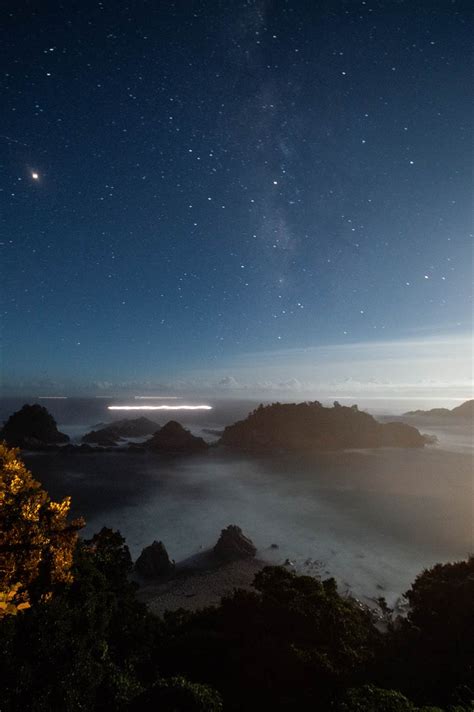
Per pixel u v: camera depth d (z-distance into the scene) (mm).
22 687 7934
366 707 8617
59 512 10672
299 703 11000
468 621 16094
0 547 9055
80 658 9141
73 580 11648
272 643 13781
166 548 41969
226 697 11227
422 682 12539
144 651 13750
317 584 20062
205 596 30828
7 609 5812
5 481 9508
